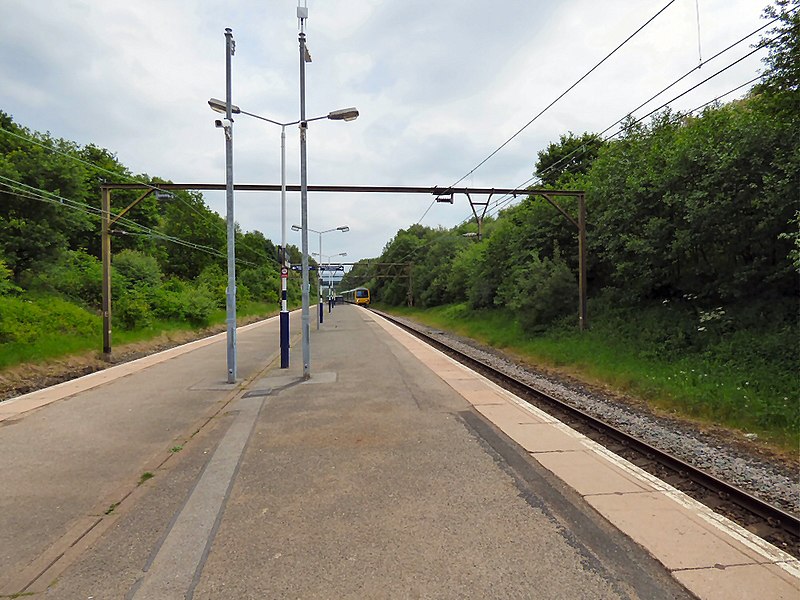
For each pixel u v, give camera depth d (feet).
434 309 185.37
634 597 10.40
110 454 21.42
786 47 34.65
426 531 13.61
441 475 18.03
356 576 11.37
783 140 37.06
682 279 53.06
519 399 31.45
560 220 77.61
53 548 13.08
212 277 171.42
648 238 51.42
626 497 15.81
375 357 53.78
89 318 72.49
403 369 44.65
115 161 151.12
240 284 184.03
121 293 88.94
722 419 29.25
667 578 11.10
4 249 77.51
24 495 16.83
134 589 11.04
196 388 37.06
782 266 39.86
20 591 11.02
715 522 13.96
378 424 25.43
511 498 15.84
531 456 20.16
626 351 48.14
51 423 26.81
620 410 32.81
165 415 28.60
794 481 19.77
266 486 17.26
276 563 12.03
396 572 11.51
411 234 324.19
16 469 19.51
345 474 18.29
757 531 15.51
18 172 81.41
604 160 66.18
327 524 14.16
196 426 26.12
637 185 51.83
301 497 16.20
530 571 11.47
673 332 46.57
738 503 17.60
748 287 43.65
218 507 15.53
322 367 46.88
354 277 458.09
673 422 29.94
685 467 20.77
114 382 40.04
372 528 13.84
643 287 59.16
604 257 66.80
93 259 103.50
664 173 49.39
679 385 35.22
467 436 23.12
